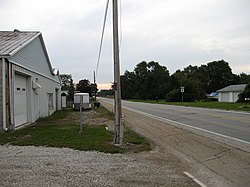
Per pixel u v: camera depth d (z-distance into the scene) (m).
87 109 36.19
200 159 8.09
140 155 8.70
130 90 117.25
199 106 36.94
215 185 5.79
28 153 8.89
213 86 105.12
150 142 10.91
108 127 16.34
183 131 13.60
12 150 9.43
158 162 7.77
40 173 6.57
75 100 36.16
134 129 15.04
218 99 71.81
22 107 17.91
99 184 5.79
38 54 22.70
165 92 99.06
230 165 7.36
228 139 11.09
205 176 6.42
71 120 21.36
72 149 9.60
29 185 5.69
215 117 20.41
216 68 105.12
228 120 18.16
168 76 102.88
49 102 28.67
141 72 112.81
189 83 64.69
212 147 9.66
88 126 16.88
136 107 40.03
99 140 11.36
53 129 15.21
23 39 18.89
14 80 15.91
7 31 22.02
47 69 27.64
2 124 14.35
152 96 101.50
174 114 24.47
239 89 65.00
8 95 14.68
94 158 8.20
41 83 23.78
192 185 5.77
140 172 6.71
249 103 43.50
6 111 14.48
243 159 7.95
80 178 6.19
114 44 10.80
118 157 8.38
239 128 14.26
